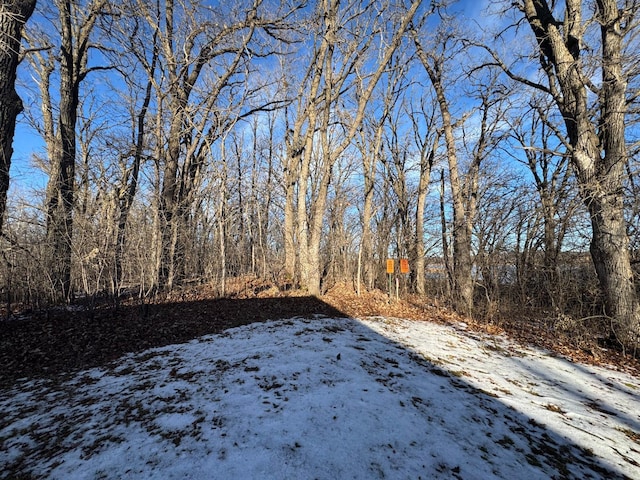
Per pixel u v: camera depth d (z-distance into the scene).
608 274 8.00
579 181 8.66
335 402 4.04
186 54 13.13
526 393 5.18
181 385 4.53
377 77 12.43
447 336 8.38
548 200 10.91
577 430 4.09
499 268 12.47
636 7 7.39
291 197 17.52
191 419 3.61
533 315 11.07
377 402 4.14
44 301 8.33
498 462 3.24
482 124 14.66
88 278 8.05
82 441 3.30
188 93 15.24
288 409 3.82
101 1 10.63
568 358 7.30
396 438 3.41
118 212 8.80
